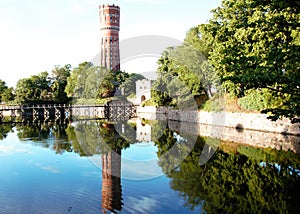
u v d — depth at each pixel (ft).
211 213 36.22
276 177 50.26
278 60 36.58
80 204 39.24
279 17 39.68
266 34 48.03
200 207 38.04
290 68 36.24
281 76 34.32
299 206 38.01
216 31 98.02
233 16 88.63
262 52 49.37
